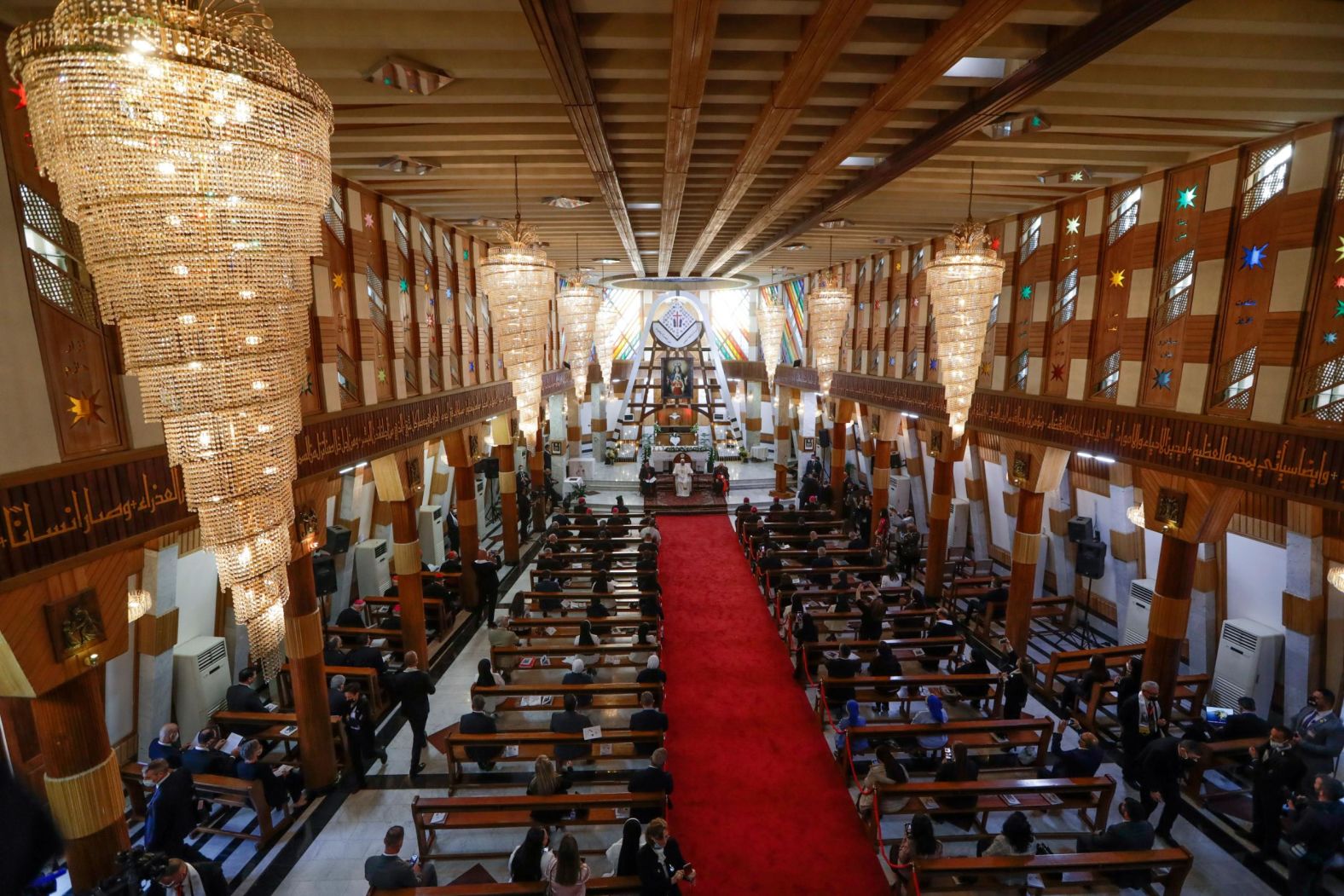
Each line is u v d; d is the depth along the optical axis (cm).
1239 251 749
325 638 1230
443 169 883
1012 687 973
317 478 823
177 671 1031
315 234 366
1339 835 680
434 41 516
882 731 895
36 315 484
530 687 973
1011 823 697
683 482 2441
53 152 304
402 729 1030
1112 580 1409
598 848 800
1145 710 870
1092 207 969
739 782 909
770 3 465
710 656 1250
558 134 746
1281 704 1065
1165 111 642
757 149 749
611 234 1416
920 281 1471
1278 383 703
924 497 2062
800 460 2844
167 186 306
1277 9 484
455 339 1300
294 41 512
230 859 784
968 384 838
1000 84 569
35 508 482
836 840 809
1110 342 946
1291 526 1016
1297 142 682
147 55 290
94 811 574
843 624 1299
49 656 514
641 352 3042
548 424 2530
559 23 452
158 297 322
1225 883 738
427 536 1708
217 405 352
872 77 576
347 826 834
